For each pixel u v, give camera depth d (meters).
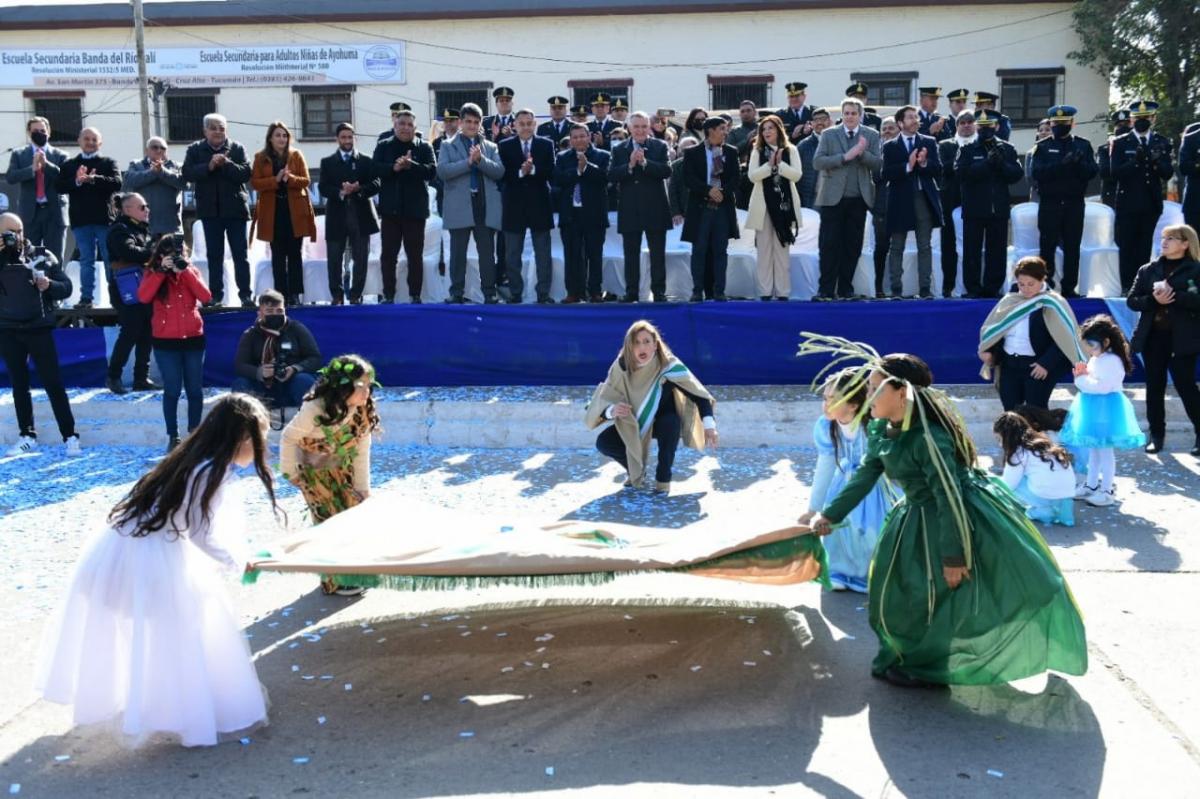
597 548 5.09
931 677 4.80
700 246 11.83
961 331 11.34
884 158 12.01
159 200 12.30
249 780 4.07
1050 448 7.49
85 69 28.34
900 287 12.09
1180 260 9.44
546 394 11.32
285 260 12.20
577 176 11.98
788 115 14.34
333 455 6.18
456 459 9.95
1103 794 3.92
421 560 4.81
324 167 12.13
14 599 6.19
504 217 12.05
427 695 4.84
